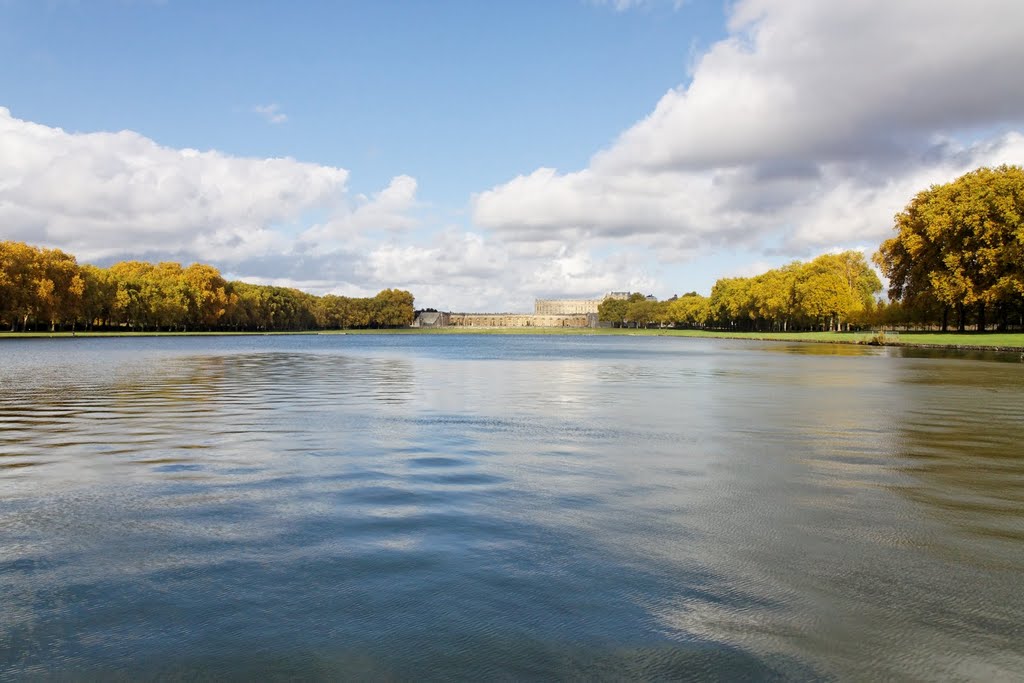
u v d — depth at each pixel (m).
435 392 28.39
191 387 30.48
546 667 5.32
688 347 98.25
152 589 6.85
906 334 112.38
